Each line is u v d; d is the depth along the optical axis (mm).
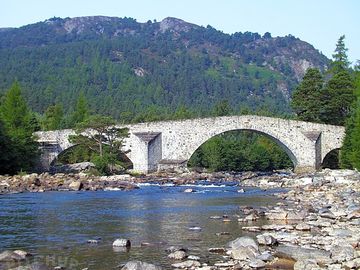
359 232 21688
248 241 19359
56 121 114812
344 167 68375
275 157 111500
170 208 33094
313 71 88938
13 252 18297
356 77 88688
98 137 72438
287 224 24891
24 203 36125
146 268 15945
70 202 36969
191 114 151375
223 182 63031
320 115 88000
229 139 125125
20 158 67625
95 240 21156
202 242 20828
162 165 73312
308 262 16375
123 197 41438
